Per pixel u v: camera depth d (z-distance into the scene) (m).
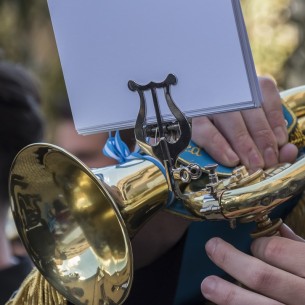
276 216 2.81
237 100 2.06
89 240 2.51
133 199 2.31
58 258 2.54
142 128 2.17
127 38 2.15
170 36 2.10
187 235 2.80
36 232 2.57
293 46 9.45
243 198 2.22
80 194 2.54
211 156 2.53
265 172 2.38
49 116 9.04
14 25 10.80
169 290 2.86
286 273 2.22
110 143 2.52
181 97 2.11
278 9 9.48
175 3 2.07
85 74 2.24
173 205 2.40
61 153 2.41
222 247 2.29
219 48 2.05
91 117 2.26
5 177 4.66
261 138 2.56
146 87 2.14
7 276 4.48
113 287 2.38
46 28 10.82
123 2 2.14
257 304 2.22
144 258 2.86
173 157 2.17
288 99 2.76
